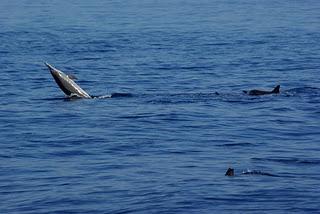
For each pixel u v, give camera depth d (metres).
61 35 150.25
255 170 55.56
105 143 65.94
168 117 76.88
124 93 90.44
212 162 58.62
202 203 47.22
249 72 108.75
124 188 51.28
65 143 66.12
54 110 81.38
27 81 101.38
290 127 72.25
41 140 67.44
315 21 173.75
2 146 65.25
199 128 72.00
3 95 91.00
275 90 88.81
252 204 46.84
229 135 68.94
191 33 153.75
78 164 58.62
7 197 50.12
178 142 66.19
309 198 48.00
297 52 128.00
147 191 50.31
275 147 64.19
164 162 58.75
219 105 83.06
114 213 45.88
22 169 57.38
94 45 136.88
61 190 51.34
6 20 177.50
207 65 115.12
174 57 123.19
